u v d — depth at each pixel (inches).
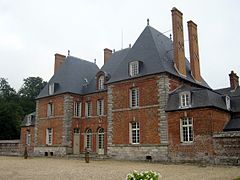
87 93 1237.1
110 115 1008.9
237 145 700.0
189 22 1071.6
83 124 1227.9
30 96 2426.2
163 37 1102.4
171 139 833.5
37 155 1274.6
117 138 970.1
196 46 1084.5
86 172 581.6
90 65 1435.8
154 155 861.2
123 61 1050.7
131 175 253.9
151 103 902.4
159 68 908.6
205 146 759.7
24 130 1412.4
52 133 1237.1
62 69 1328.7
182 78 951.0
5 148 1465.3
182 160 798.5
